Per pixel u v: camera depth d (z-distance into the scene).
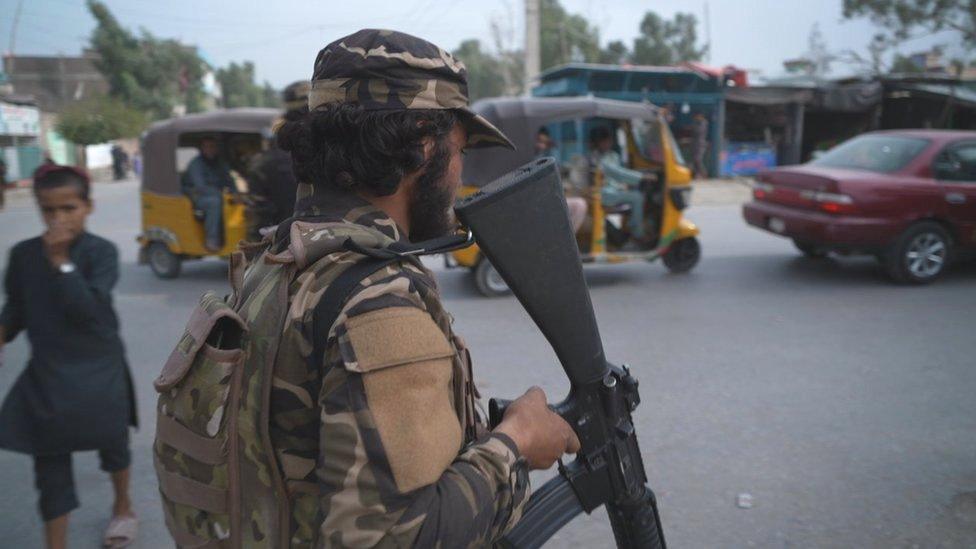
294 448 0.91
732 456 3.37
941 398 4.05
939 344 5.07
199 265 8.78
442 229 1.08
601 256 6.97
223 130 7.35
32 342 2.42
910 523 2.80
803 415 3.83
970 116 18.19
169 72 43.47
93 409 2.44
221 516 0.95
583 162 6.99
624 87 17.61
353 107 0.95
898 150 7.06
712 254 8.81
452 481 0.85
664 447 3.47
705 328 5.51
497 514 0.88
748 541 2.70
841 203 6.65
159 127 7.57
